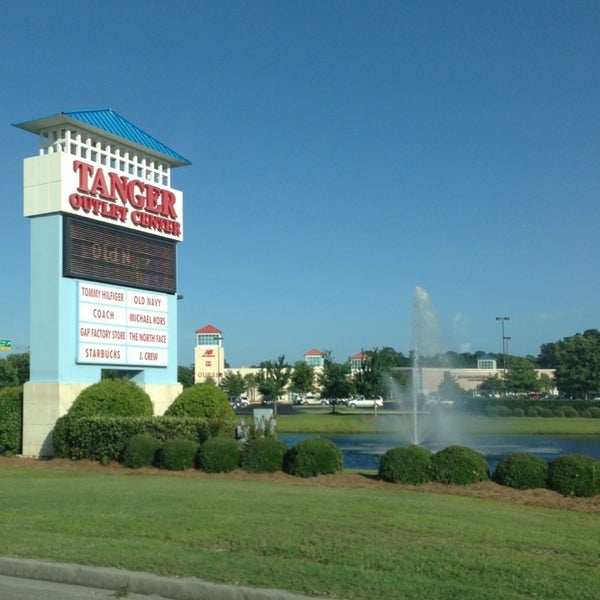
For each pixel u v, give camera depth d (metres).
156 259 25.92
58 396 22.08
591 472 15.12
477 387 94.69
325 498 13.84
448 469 16.17
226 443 18.67
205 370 89.31
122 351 24.27
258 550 9.52
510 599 7.45
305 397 98.25
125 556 9.20
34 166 22.77
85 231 23.08
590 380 92.75
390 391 70.62
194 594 8.09
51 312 22.38
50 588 8.62
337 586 7.92
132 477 18.03
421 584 7.95
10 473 19.11
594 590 7.78
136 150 25.20
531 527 11.42
